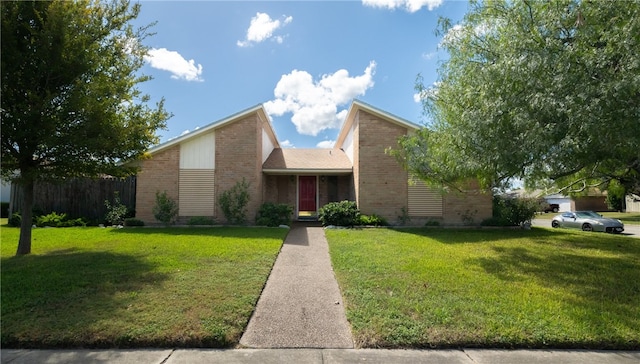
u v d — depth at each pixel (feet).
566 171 21.74
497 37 22.62
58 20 20.93
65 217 45.21
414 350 11.14
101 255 23.82
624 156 17.75
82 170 24.59
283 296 16.26
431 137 29.53
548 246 30.37
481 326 12.30
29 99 20.76
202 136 46.62
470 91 21.34
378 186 46.14
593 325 12.47
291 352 10.97
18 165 23.43
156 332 11.58
